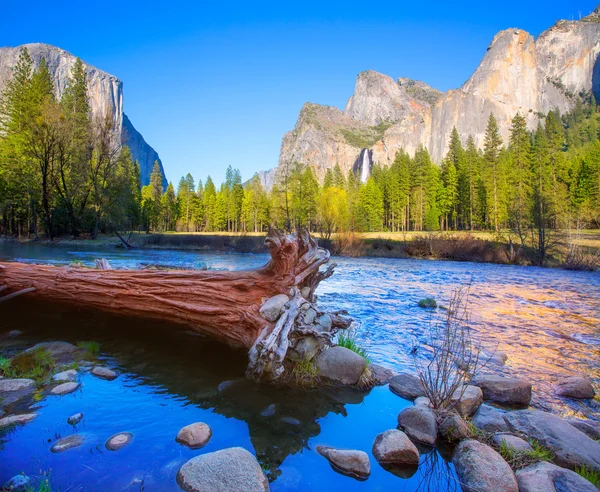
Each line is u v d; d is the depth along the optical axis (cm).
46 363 455
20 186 3575
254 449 297
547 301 1147
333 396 408
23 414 330
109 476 249
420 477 275
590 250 2558
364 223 5616
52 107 3447
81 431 307
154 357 500
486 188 6316
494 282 1609
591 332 764
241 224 8894
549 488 253
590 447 310
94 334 588
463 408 371
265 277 497
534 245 2683
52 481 241
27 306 698
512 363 566
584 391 448
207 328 519
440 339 675
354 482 264
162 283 548
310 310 475
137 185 7562
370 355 575
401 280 1594
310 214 7206
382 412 376
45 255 2161
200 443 295
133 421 329
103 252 2688
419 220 7319
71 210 3672
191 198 8925
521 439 322
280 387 419
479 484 258
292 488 253
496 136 6994
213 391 401
